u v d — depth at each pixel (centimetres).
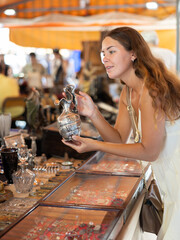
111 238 135
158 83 166
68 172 221
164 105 165
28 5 803
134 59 177
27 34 786
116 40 175
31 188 190
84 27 812
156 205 193
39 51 1045
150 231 195
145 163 219
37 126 297
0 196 176
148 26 763
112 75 180
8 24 793
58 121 170
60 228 138
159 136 167
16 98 561
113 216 148
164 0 755
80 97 197
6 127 273
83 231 137
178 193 182
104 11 797
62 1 795
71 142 172
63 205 155
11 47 858
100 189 177
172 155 182
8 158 201
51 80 885
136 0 775
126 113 211
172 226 180
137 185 184
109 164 221
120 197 169
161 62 183
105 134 204
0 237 126
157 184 198
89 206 154
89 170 204
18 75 958
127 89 203
